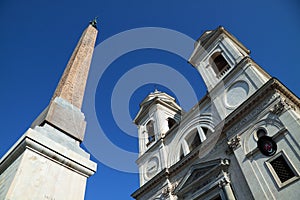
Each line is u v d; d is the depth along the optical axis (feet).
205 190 48.75
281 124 42.11
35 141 13.30
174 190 56.90
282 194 36.17
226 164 47.83
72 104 20.25
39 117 17.98
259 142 43.50
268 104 46.14
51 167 13.41
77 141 17.07
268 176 39.47
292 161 37.55
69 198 13.10
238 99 55.72
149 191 65.05
